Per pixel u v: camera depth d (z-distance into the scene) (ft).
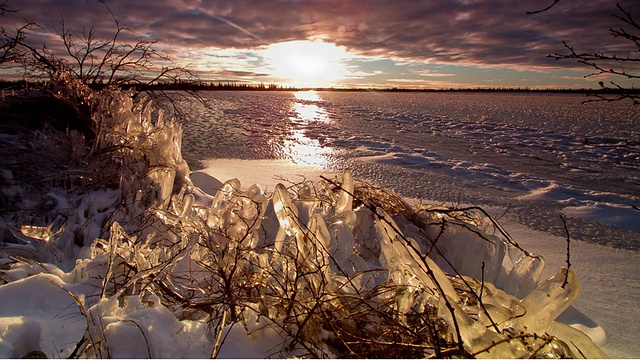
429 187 25.31
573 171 32.53
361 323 7.79
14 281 8.36
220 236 9.96
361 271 8.79
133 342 6.59
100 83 25.35
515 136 53.83
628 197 24.04
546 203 22.03
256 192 11.06
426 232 13.53
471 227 12.62
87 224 12.92
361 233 13.05
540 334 7.13
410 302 7.80
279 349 7.07
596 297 11.32
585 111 110.52
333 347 7.35
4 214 13.25
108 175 15.97
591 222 18.71
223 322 7.14
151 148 17.58
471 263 11.80
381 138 49.24
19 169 15.57
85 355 6.41
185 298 8.42
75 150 17.47
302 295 8.19
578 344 7.14
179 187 17.90
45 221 13.43
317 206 13.61
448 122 72.79
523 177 29.12
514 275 9.86
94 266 9.33
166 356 6.49
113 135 17.38
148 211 12.57
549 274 12.96
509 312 7.66
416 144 45.11
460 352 6.47
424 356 6.95
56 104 22.63
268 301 7.89
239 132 50.52
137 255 9.05
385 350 7.07
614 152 41.73
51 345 6.86
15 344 6.82
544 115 93.97
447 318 7.07
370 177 27.63
